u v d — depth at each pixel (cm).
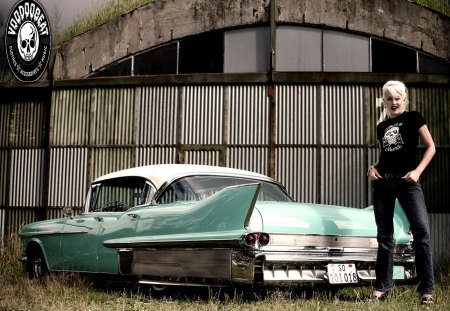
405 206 429
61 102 1036
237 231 401
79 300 475
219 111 978
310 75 959
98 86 1022
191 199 477
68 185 1022
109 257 512
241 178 519
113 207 542
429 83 953
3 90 1059
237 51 1010
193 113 985
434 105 955
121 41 1038
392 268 442
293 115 964
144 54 1035
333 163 955
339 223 446
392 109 441
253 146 966
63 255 577
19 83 1050
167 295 506
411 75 953
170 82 991
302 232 421
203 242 416
